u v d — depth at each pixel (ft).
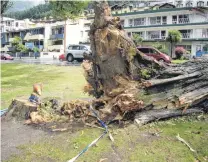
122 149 15.34
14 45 164.45
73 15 140.05
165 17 119.34
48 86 38.14
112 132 17.57
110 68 20.02
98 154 14.92
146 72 20.44
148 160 14.02
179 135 16.67
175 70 20.38
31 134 18.29
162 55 66.80
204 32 108.27
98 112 19.69
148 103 18.83
